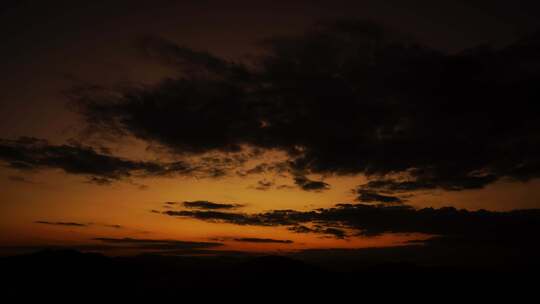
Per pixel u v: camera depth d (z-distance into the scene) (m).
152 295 58.38
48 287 58.31
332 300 56.44
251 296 57.34
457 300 53.06
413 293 56.12
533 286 53.28
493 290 53.62
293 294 58.31
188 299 56.47
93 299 56.66
